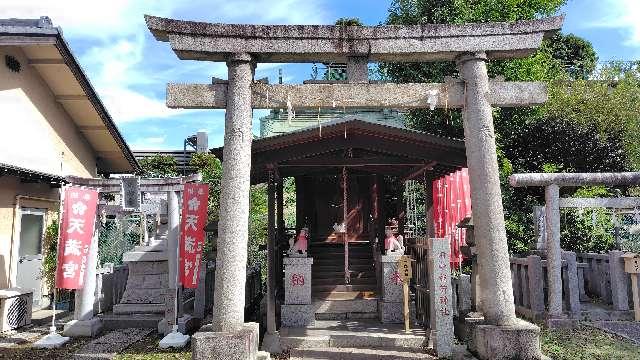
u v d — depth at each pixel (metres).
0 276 10.21
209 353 5.97
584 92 17.34
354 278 10.48
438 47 6.88
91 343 8.39
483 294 6.52
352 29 6.83
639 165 15.59
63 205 8.63
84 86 11.98
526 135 16.34
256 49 6.75
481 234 6.57
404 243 11.57
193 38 6.68
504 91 6.93
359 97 6.85
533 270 8.99
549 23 6.86
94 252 9.49
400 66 15.41
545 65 17.41
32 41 9.95
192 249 8.65
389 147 8.19
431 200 9.03
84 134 14.19
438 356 6.82
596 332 8.04
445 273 7.08
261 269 14.96
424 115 15.63
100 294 10.62
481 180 6.64
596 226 12.20
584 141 15.44
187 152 23.14
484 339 6.19
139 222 15.57
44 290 11.82
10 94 10.51
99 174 16.47
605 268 9.59
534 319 8.83
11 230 10.66
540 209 11.32
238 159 6.54
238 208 6.46
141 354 7.58
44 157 11.84
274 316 8.10
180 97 6.78
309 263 9.02
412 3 15.85
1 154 10.13
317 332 8.09
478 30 6.91
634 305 8.55
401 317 8.95
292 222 19.89
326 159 8.79
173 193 9.27
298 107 6.83
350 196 12.81
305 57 7.01
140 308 10.06
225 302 6.32
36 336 8.95
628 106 16.38
